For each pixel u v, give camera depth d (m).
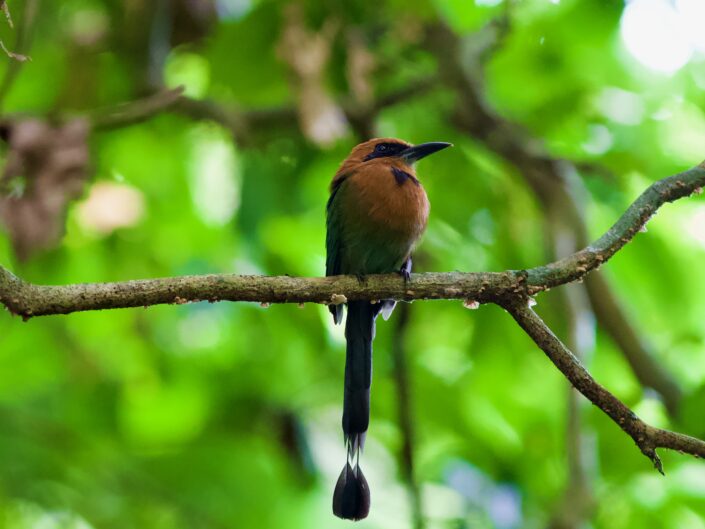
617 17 12.71
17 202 9.22
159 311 13.47
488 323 12.62
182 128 13.41
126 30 12.20
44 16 11.98
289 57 10.53
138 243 12.70
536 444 12.55
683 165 12.88
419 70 13.12
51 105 12.14
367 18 11.36
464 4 13.68
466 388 13.09
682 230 12.71
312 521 11.88
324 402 13.30
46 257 11.95
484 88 12.85
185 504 11.37
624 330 11.58
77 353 12.89
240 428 13.20
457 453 12.57
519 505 12.01
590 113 13.41
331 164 13.27
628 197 13.19
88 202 12.02
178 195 13.55
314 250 13.28
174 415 13.45
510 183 13.12
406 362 11.16
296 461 12.69
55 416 12.62
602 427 11.41
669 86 13.41
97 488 11.35
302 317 12.85
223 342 13.84
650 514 10.85
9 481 11.09
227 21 12.00
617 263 12.38
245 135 12.30
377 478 12.80
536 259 12.97
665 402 11.36
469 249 12.93
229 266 13.12
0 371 13.12
